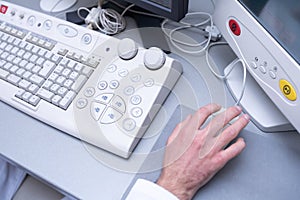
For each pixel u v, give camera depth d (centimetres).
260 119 49
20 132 52
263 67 45
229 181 44
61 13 69
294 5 38
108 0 67
